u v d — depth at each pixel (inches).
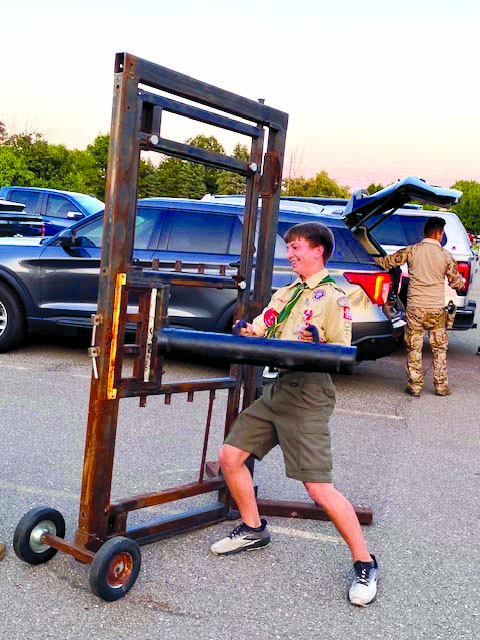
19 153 2037.4
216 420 242.7
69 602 122.1
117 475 184.1
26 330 329.4
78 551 124.0
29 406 242.5
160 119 123.4
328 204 497.4
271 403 131.2
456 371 367.2
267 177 150.4
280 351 119.3
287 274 298.0
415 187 270.4
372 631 120.2
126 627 116.0
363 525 164.6
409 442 234.1
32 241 332.2
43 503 161.6
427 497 184.9
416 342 300.4
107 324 121.2
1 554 134.1
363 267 288.7
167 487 177.0
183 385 136.7
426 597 133.0
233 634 116.2
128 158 119.0
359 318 285.3
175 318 302.5
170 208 312.0
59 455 195.2
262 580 134.4
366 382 323.6
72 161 2219.5
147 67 119.3
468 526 167.2
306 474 127.6
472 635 121.2
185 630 116.3
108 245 119.8
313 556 145.6
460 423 262.4
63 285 316.5
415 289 297.4
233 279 147.6
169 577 132.6
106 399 122.6
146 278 125.7
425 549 153.4
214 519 153.3
